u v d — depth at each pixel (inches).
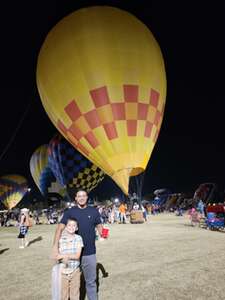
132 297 203.6
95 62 487.8
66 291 174.7
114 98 472.7
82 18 521.7
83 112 482.3
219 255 326.6
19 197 1699.1
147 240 459.8
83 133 486.3
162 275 253.8
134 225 754.2
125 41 501.4
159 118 502.6
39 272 285.6
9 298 212.8
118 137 463.5
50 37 542.3
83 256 183.9
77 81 490.0
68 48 505.7
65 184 853.2
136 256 338.0
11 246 462.6
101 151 473.4
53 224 1018.7
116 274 262.7
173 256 329.4
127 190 462.0
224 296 198.8
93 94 478.0
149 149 480.1
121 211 876.6
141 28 526.6
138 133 467.5
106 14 524.1
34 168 1341.0
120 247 403.9
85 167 848.3
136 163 462.0
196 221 670.5
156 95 498.9
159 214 1333.7
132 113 470.0
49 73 520.1
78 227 185.9
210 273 254.2
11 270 298.0
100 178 872.3
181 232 550.3
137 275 256.8
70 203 833.5
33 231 709.9
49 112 551.2
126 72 484.7
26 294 220.4
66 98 499.5
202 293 205.9
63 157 851.4
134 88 479.8
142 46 507.8
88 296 182.5
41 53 550.9
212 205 612.1
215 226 571.8
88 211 191.2
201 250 358.9
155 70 510.3
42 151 1323.8
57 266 177.8
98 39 500.4
